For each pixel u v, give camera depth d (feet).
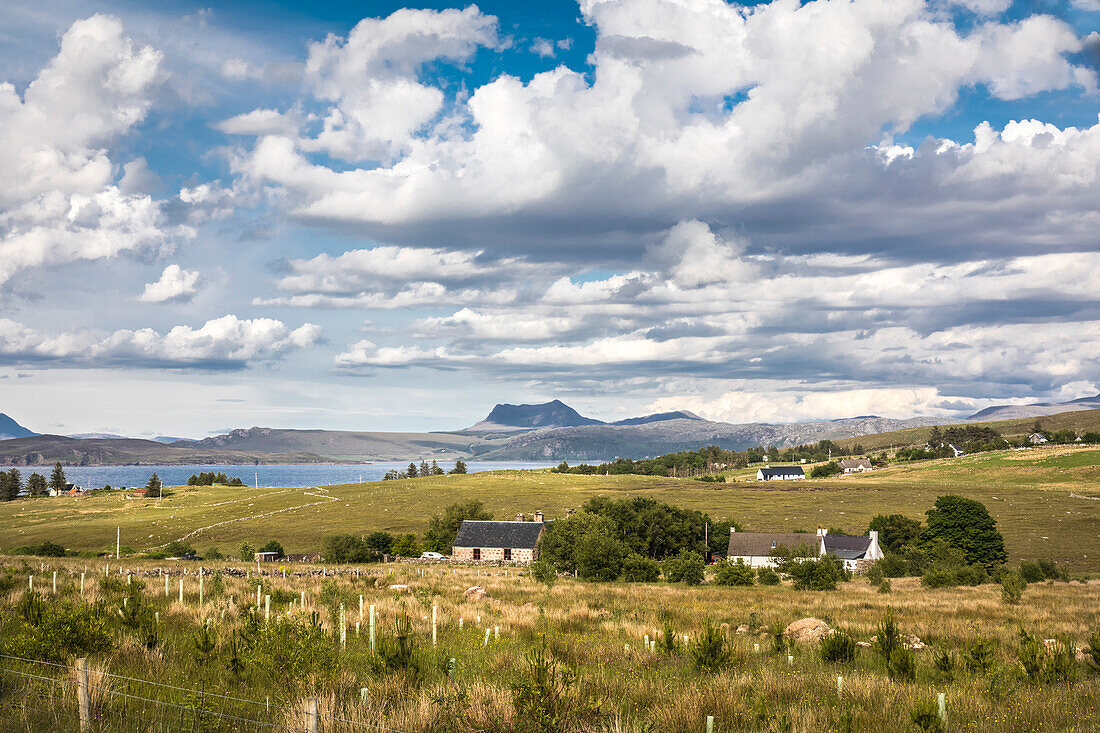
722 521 415.64
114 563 217.15
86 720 35.50
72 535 473.67
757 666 65.87
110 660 49.62
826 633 90.68
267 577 164.76
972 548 336.70
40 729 35.09
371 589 142.92
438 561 361.30
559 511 564.71
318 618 75.56
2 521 559.79
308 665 49.19
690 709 45.14
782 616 124.16
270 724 36.86
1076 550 363.56
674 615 119.55
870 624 109.91
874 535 365.81
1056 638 93.76
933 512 352.28
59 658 49.49
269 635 53.62
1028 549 371.15
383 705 41.24
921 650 85.56
